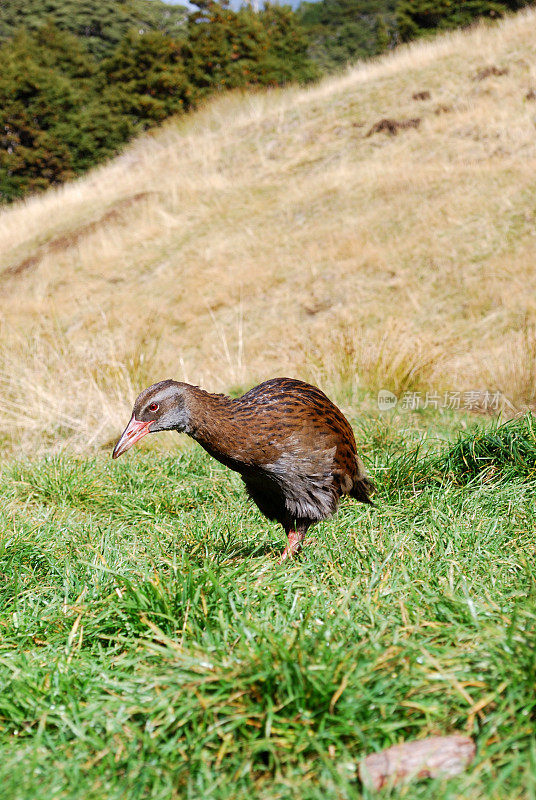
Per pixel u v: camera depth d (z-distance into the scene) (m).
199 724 4.20
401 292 16.62
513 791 3.46
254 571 5.89
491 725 3.78
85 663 4.93
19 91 50.31
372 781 3.65
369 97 27.39
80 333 18.78
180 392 6.38
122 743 4.12
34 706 4.51
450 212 18.88
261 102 31.44
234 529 7.54
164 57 51.84
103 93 54.94
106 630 5.39
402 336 14.27
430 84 26.39
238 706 4.16
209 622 5.14
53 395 13.58
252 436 6.43
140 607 5.29
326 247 19.56
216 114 32.28
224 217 23.47
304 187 23.45
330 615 5.12
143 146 33.00
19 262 25.55
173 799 3.77
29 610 5.88
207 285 19.73
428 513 7.28
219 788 3.77
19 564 6.81
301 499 6.77
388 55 31.64
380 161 23.28
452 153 22.00
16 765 4.03
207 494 9.05
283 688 4.18
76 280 22.77
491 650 4.29
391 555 6.19
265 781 3.81
